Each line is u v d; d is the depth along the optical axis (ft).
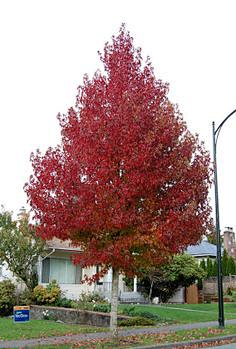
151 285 101.40
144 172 38.73
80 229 39.86
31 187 41.96
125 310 71.67
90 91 42.83
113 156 39.37
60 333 54.19
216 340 48.34
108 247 38.99
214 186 56.70
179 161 40.16
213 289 127.85
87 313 69.51
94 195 38.86
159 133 40.01
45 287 86.89
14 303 82.58
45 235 40.86
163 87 43.42
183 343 44.83
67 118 43.68
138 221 38.75
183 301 109.19
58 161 41.55
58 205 39.83
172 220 38.83
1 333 54.13
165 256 41.55
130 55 44.16
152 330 55.31
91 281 42.93
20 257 85.20
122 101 40.22
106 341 44.62
